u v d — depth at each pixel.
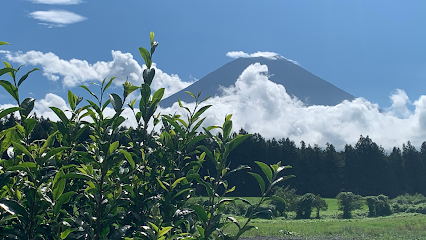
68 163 2.70
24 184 2.23
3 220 2.09
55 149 2.24
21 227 2.24
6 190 2.29
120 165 2.78
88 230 2.19
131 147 2.71
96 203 2.38
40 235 2.19
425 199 51.03
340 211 42.72
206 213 2.48
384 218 34.16
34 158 2.25
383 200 39.81
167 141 2.84
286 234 21.92
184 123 2.99
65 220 2.26
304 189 91.25
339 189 96.12
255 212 2.69
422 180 98.94
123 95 2.67
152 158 2.81
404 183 99.31
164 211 2.63
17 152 2.31
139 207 2.63
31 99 2.46
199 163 3.02
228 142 2.83
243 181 77.44
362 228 24.11
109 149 2.36
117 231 2.27
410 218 31.83
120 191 2.41
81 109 2.78
